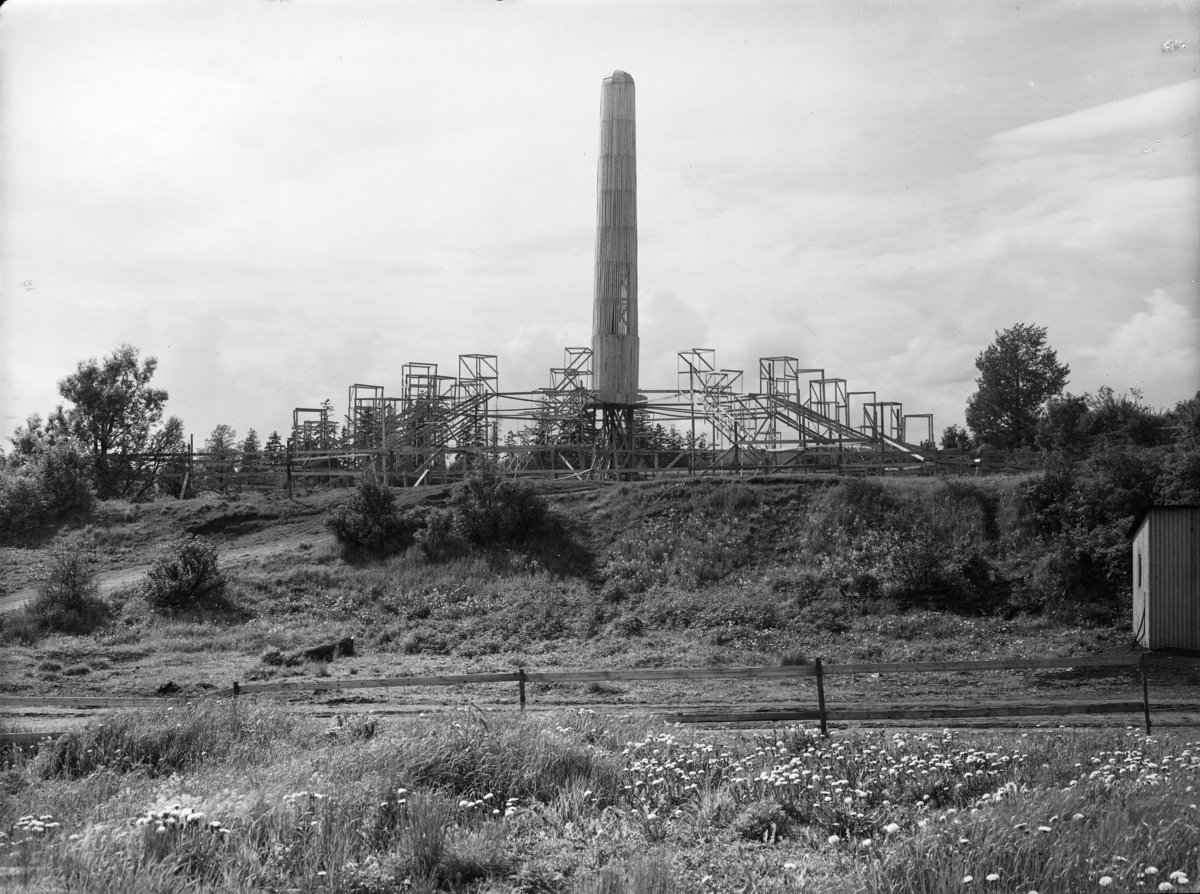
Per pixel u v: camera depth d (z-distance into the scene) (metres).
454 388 56.06
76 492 51.03
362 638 33.12
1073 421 51.47
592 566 38.88
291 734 15.38
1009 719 18.20
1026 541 35.88
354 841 10.02
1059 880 8.16
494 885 9.36
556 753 12.67
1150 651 27.39
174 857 9.19
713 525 40.53
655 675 17.31
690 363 54.81
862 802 10.95
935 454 52.91
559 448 51.69
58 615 33.91
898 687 23.70
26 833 9.88
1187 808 9.28
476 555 40.03
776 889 8.86
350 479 58.00
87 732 14.95
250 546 45.16
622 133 53.41
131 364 68.00
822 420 53.66
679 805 11.46
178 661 28.88
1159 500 34.97
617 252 53.16
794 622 32.38
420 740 12.78
